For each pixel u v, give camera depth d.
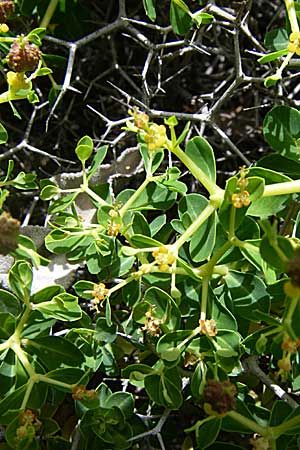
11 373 0.25
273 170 0.27
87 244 0.26
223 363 0.24
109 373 0.26
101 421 0.24
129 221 0.27
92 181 0.31
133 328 0.26
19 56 0.26
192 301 0.25
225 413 0.22
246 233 0.25
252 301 0.24
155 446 0.27
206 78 0.37
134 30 0.31
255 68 0.34
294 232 0.25
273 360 0.25
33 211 0.35
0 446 0.25
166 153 0.33
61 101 0.36
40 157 0.35
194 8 0.33
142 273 0.24
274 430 0.23
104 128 0.36
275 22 0.36
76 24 0.32
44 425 0.26
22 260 0.24
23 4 0.31
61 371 0.24
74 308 0.24
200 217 0.24
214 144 0.34
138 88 0.34
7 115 0.36
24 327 0.25
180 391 0.24
